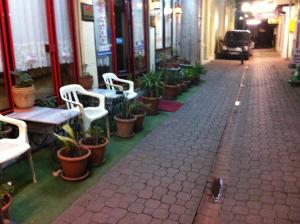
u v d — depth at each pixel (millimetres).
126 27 7156
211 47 17984
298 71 9633
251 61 17438
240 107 6891
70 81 5414
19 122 3301
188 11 12055
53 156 4066
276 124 5613
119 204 3059
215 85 9594
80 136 4129
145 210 2967
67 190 3297
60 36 5043
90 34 5602
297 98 7711
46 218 2830
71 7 5168
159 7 9172
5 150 3064
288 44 18609
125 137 4801
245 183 3520
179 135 4973
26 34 4441
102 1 6102
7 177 3547
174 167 3855
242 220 2865
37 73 4750
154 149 4402
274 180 3568
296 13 15359
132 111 5078
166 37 10141
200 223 2859
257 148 4516
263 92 8547
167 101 7254
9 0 4125
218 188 3424
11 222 2639
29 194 3211
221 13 20516
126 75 7262
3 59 4059
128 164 3920
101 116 4336
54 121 3578
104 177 3580
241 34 18625
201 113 6285
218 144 4609
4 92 4133
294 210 2992
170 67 8078
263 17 25172
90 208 2990
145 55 8219
